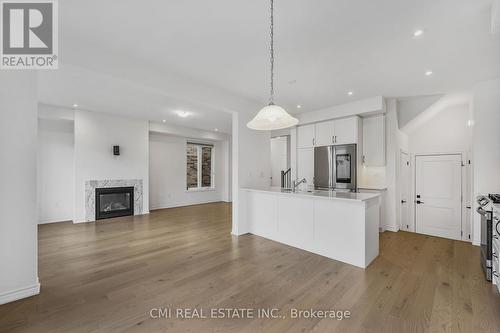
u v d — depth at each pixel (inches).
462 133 172.1
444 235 173.5
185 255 127.0
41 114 184.2
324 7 74.4
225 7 75.3
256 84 141.9
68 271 106.5
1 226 79.4
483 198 114.4
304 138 213.2
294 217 140.8
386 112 177.3
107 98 169.5
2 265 79.7
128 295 86.2
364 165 186.2
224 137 331.0
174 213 249.9
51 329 67.5
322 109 194.9
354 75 128.5
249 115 170.9
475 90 138.5
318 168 198.2
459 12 75.7
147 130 245.3
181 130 280.5
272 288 91.5
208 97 143.4
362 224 111.3
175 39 94.5
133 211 235.6
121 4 74.2
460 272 106.3
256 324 70.2
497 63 113.0
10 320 71.2
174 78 126.8
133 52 104.9
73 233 170.4
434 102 164.7
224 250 134.6
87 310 76.8
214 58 109.9
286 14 78.2
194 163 320.5
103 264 114.7
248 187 171.2
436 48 99.1
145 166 243.8
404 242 152.4
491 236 96.7
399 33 88.4
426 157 185.8
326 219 125.1
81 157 203.8
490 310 77.2
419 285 94.0
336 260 119.8
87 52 97.9
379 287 92.3
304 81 137.3
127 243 147.7
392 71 123.0
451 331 67.2
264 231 159.9
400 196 187.6
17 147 82.2
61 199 208.7
